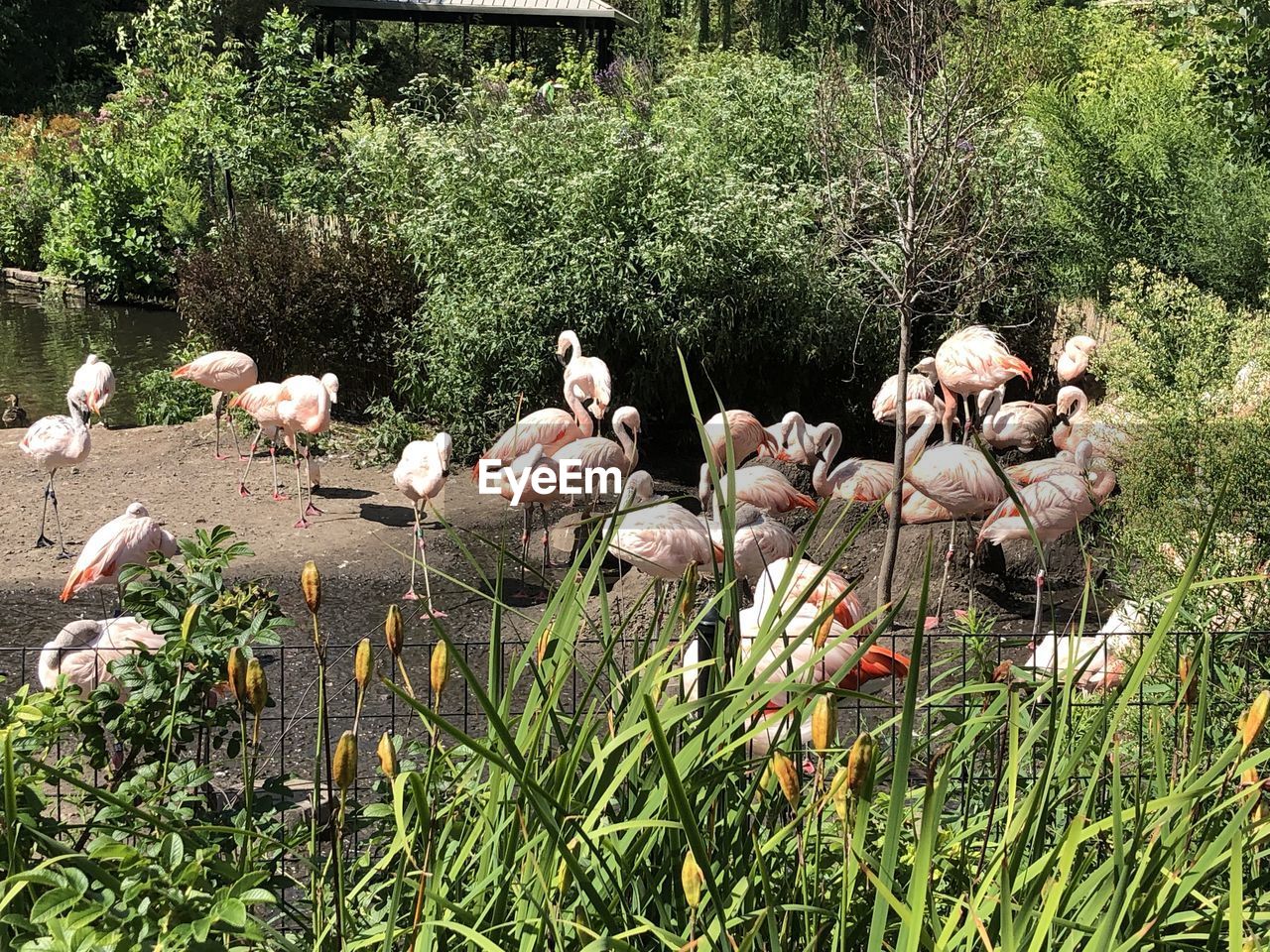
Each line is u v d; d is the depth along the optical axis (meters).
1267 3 10.41
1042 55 17.11
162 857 1.84
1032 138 12.64
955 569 8.01
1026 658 6.61
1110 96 15.13
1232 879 1.40
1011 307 12.57
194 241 19.55
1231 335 6.35
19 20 33.59
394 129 14.55
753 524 6.15
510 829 1.75
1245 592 4.22
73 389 11.45
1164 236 12.62
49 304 20.88
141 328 18.67
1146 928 1.46
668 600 5.79
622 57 29.23
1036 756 2.63
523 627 7.21
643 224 11.38
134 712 2.69
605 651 1.88
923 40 6.59
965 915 1.83
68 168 23.55
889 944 1.84
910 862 1.99
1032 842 1.71
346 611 7.45
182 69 21.89
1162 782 1.90
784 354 11.99
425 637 7.03
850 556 8.24
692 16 30.64
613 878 1.75
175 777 2.39
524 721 1.83
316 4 31.36
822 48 10.43
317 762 1.90
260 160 18.00
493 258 11.30
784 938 1.75
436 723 1.47
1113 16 19.56
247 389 10.15
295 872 2.97
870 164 9.02
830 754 1.83
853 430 12.60
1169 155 12.62
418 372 11.89
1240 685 3.31
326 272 12.76
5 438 11.40
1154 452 5.21
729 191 11.55
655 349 11.40
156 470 10.54
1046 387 13.11
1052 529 7.23
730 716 1.74
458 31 39.06
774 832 1.90
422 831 1.76
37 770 2.03
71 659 4.52
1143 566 4.99
